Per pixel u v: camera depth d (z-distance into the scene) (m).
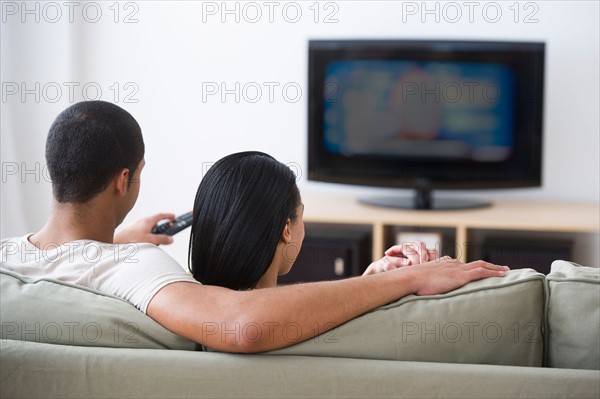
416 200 3.72
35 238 1.46
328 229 3.73
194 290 1.24
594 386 1.10
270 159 1.40
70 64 4.00
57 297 1.27
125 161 1.48
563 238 3.75
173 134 4.02
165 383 1.16
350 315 1.21
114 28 3.98
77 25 3.99
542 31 3.69
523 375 1.12
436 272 1.26
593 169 3.73
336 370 1.15
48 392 1.18
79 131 1.44
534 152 3.61
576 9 3.65
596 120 3.70
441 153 3.67
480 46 3.57
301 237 1.44
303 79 3.90
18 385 1.18
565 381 1.11
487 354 1.19
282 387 1.15
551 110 3.73
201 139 4.00
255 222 1.35
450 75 3.61
